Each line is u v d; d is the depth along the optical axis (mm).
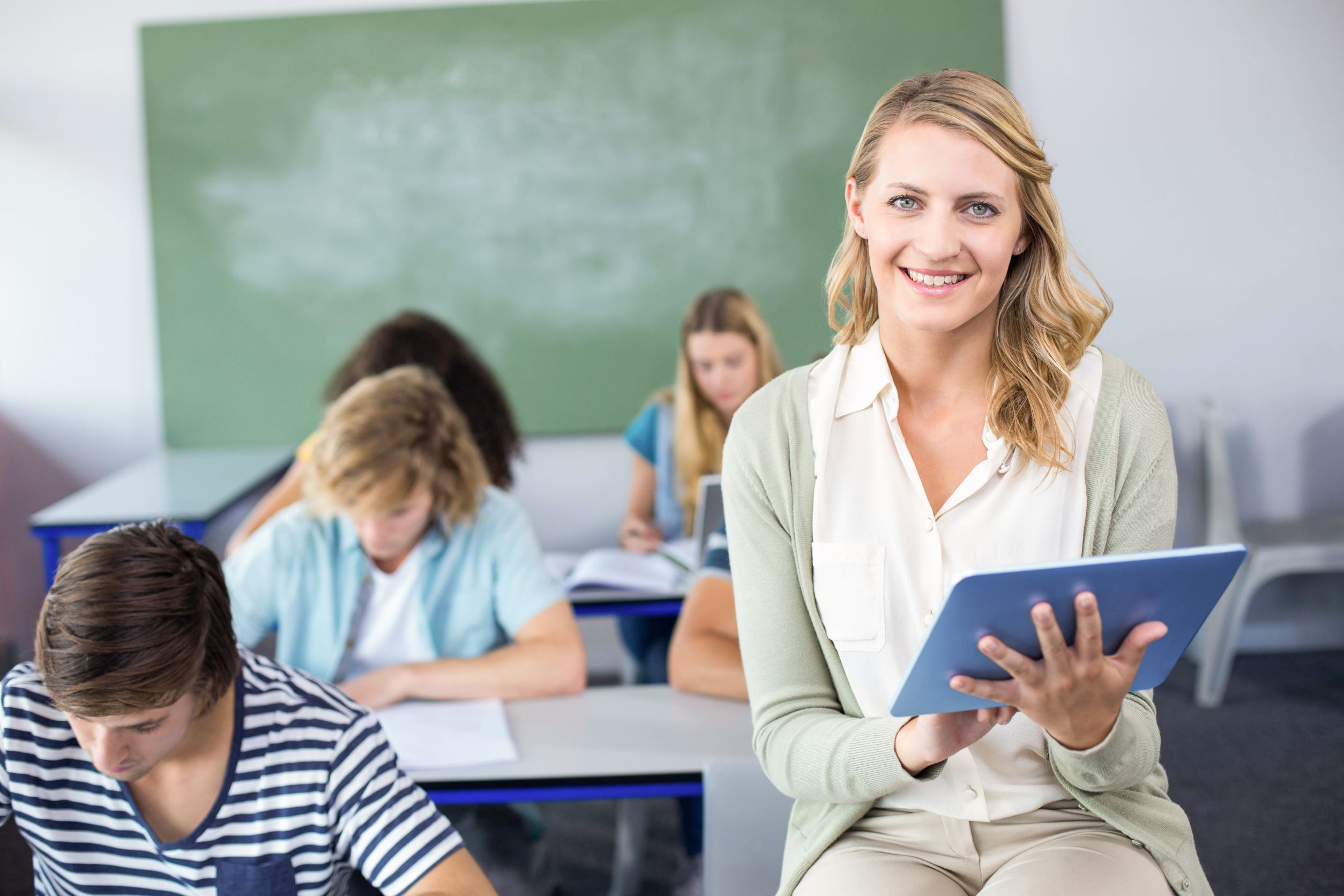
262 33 3855
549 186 3904
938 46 3830
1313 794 2811
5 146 3906
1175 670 3824
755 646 1105
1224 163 3883
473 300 3955
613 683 3912
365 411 1860
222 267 3939
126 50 3877
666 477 3451
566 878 2480
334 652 1922
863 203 1041
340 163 3904
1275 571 3428
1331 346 3943
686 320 3203
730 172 3887
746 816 1416
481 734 1701
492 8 3840
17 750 1099
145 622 977
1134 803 1017
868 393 1075
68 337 3986
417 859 1124
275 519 1979
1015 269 1041
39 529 3031
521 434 4004
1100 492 1018
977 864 1028
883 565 1050
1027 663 833
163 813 1118
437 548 1966
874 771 967
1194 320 3949
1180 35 3834
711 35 3834
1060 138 3885
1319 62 3830
